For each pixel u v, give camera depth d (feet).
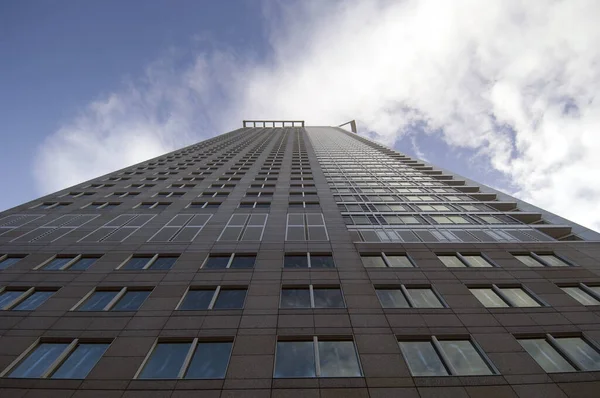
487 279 53.36
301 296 49.49
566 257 60.13
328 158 168.96
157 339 40.63
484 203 94.94
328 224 74.38
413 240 67.87
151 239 67.05
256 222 75.82
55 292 50.55
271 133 300.61
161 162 146.51
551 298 48.70
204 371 36.47
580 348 40.24
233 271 55.31
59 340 40.83
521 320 43.93
